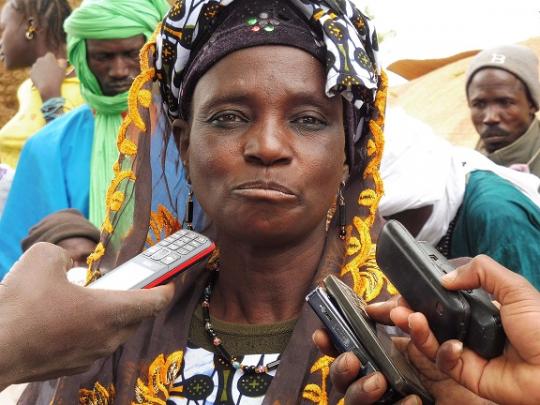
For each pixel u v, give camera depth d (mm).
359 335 1266
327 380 1448
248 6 1493
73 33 3299
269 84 1447
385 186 2816
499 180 2914
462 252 2867
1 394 1914
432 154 2887
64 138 3428
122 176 1669
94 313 1228
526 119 3654
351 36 1481
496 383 1174
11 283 1197
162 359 1531
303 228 1467
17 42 4211
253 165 1437
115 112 3355
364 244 1581
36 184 3395
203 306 1580
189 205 1685
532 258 2686
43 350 1198
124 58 3303
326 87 1448
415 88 4566
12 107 6969
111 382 1558
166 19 1591
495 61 3645
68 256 1265
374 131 1634
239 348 1527
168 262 1348
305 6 1478
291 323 1530
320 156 1460
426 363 1311
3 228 3375
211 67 1496
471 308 1185
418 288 1231
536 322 1128
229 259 1562
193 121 1537
